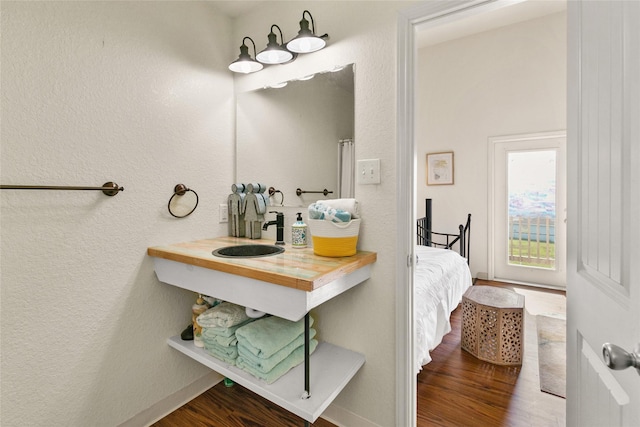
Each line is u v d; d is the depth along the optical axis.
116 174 1.45
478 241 4.04
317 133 1.63
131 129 1.50
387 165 1.40
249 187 1.86
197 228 1.80
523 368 2.10
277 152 1.80
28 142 1.19
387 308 1.43
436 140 4.25
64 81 1.27
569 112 0.92
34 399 1.23
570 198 0.92
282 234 1.71
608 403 0.68
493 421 1.61
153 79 1.58
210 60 1.84
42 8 1.21
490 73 3.87
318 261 1.32
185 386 1.77
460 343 2.48
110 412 1.46
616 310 0.64
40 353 1.24
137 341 1.55
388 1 1.38
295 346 1.44
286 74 1.73
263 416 1.66
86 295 1.37
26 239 1.20
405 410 1.40
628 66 0.59
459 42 4.04
